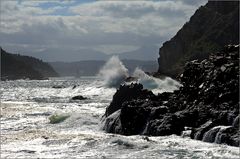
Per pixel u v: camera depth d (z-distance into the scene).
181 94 43.66
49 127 44.22
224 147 29.27
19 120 49.88
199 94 40.34
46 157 27.36
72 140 34.12
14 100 90.38
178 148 29.05
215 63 43.72
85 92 115.19
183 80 47.34
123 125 40.16
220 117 34.00
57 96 108.56
